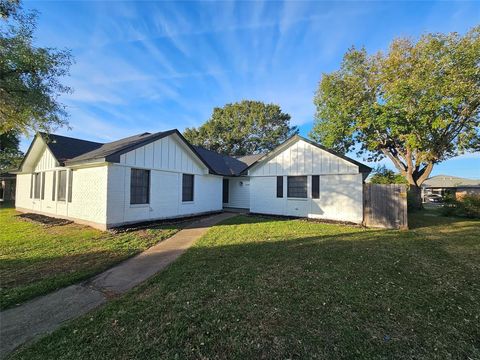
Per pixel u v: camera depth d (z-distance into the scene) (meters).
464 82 12.41
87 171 9.66
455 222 11.84
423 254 5.83
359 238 7.70
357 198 11.10
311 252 5.94
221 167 17.08
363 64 17.39
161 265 5.09
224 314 3.04
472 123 14.37
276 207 13.54
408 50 14.90
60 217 11.16
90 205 9.40
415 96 13.75
